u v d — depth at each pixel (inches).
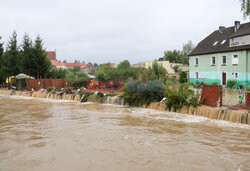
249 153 229.3
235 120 355.3
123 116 437.1
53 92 808.9
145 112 478.6
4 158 216.2
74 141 271.1
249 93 381.4
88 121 390.3
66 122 381.4
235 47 1028.5
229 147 247.6
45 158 216.5
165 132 313.6
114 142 267.6
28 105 612.7
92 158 216.8
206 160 211.5
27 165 199.9
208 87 435.8
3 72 1151.6
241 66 987.9
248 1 708.0
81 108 549.0
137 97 561.6
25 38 1220.5
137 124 364.5
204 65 1249.4
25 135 297.4
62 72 1366.9
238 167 195.8
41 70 1107.3
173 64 1752.0
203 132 311.1
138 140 275.9
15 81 1115.3
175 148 246.1
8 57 1165.1
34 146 251.6
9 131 318.3
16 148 244.7
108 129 331.9
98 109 530.0
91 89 872.3
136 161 209.5
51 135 297.9
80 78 960.9
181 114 440.1
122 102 601.9
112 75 888.9
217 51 1131.3
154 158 216.8
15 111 504.4
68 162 206.7
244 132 306.5
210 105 430.6
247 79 964.6
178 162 206.8
